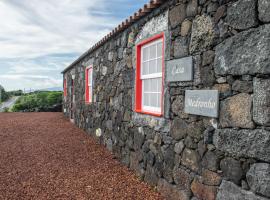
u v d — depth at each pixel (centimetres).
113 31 550
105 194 380
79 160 556
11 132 884
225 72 254
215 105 267
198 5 297
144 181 429
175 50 344
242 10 234
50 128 991
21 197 369
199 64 295
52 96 2016
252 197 222
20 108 1909
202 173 288
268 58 208
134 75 473
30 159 561
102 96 695
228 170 250
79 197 370
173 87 349
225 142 254
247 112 229
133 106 477
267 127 212
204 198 283
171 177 350
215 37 270
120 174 467
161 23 379
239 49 237
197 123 298
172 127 350
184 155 322
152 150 404
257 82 220
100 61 721
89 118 852
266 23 212
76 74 1115
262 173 214
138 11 416
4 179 440
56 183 423
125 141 521
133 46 479
